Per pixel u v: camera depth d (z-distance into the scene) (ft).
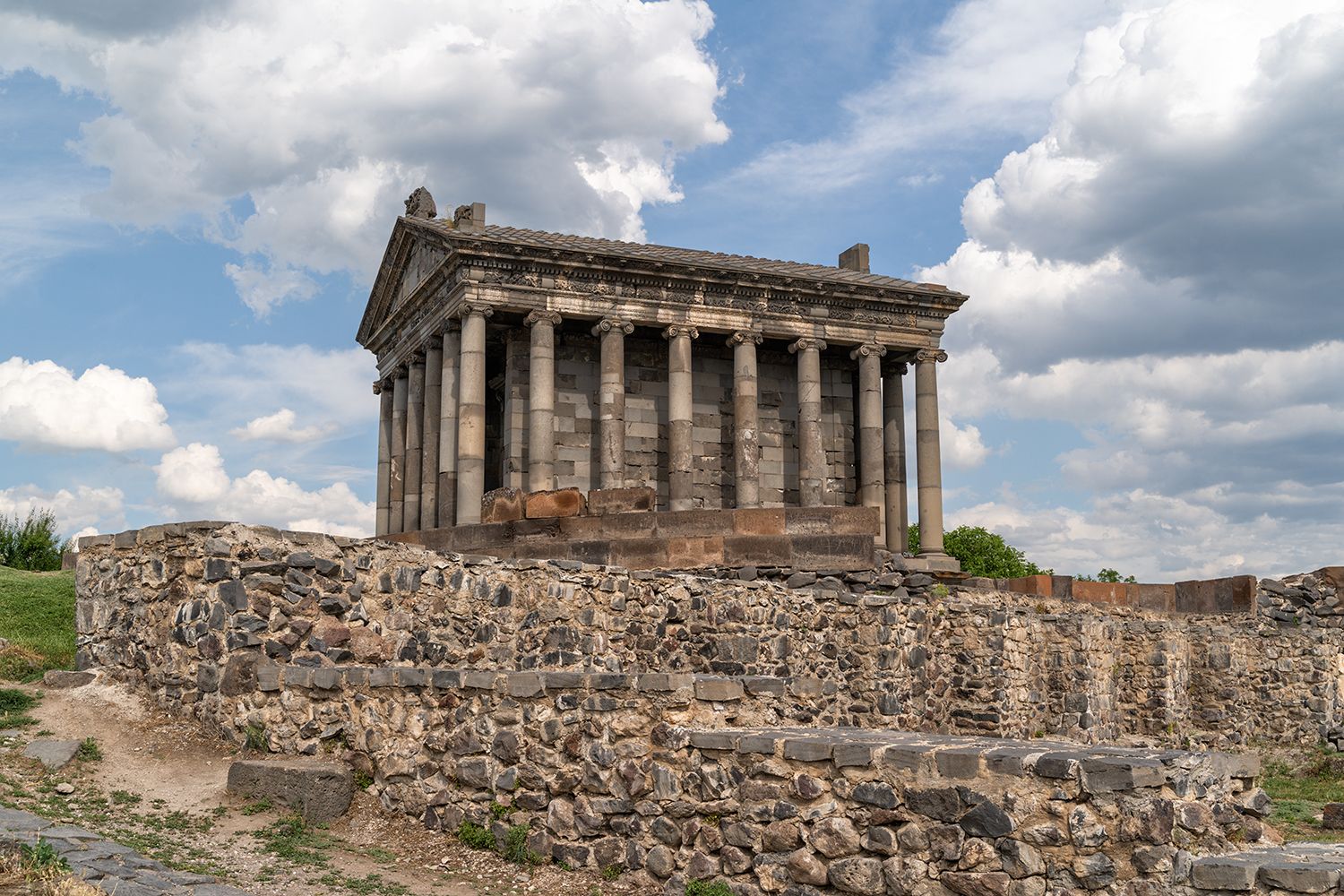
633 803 35.55
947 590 87.71
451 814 38.91
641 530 83.66
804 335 152.66
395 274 159.74
